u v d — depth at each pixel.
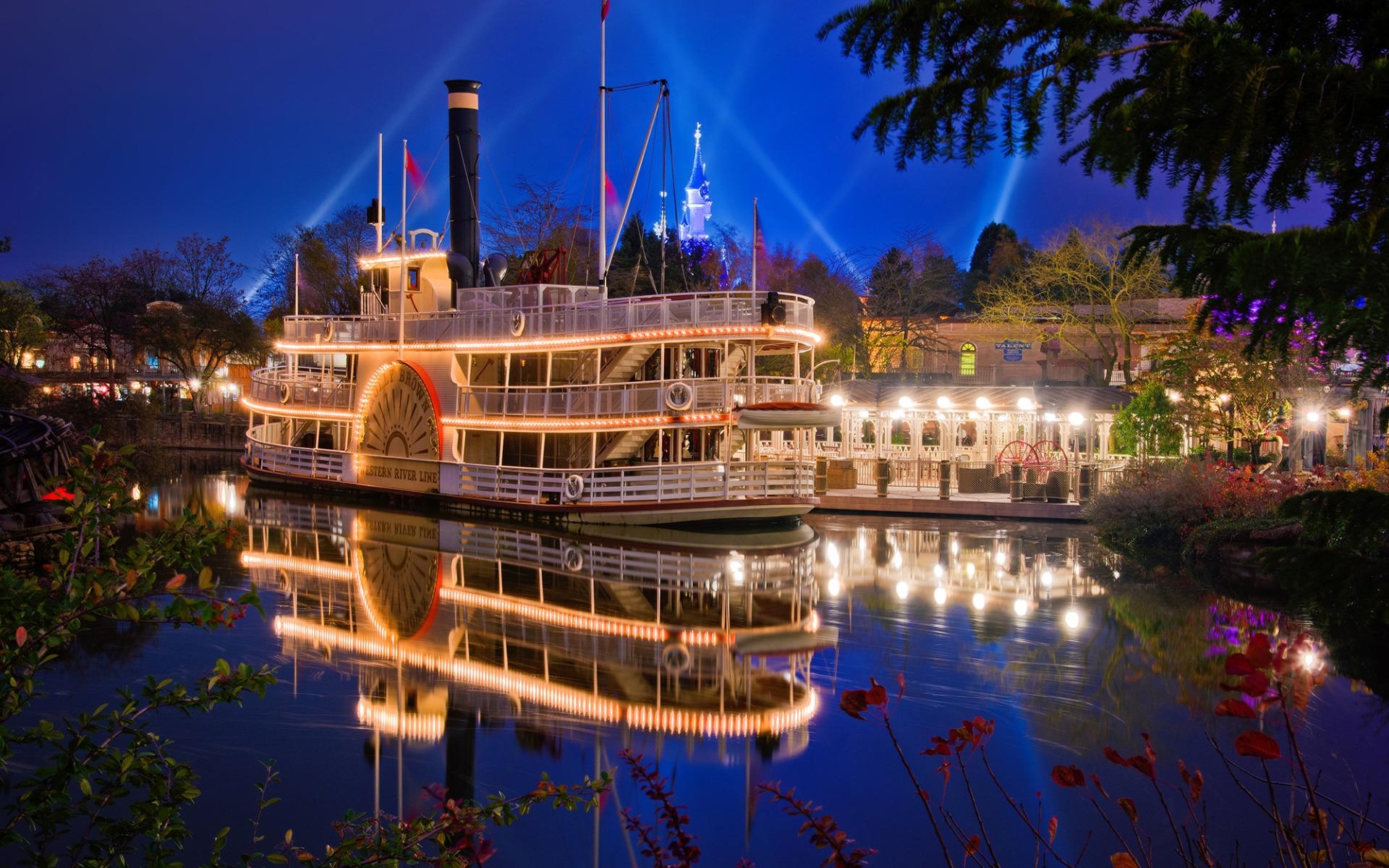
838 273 70.31
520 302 37.25
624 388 33.06
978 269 90.06
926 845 10.34
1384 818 10.46
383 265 42.78
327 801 11.50
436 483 38.81
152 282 83.25
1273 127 3.48
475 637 18.72
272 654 17.47
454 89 41.50
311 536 31.30
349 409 42.81
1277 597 21.69
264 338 81.81
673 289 66.38
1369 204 3.35
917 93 3.94
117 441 49.94
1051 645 17.70
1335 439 42.44
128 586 5.83
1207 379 35.62
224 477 51.00
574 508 33.31
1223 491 27.61
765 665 16.77
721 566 25.95
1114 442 41.09
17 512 27.59
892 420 48.81
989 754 12.64
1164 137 3.75
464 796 11.66
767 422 31.75
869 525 33.78
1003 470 41.19
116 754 5.98
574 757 12.90
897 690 15.26
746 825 10.86
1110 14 3.67
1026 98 3.82
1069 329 58.84
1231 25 3.65
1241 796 11.18
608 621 19.95
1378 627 17.72
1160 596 21.95
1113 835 10.39
